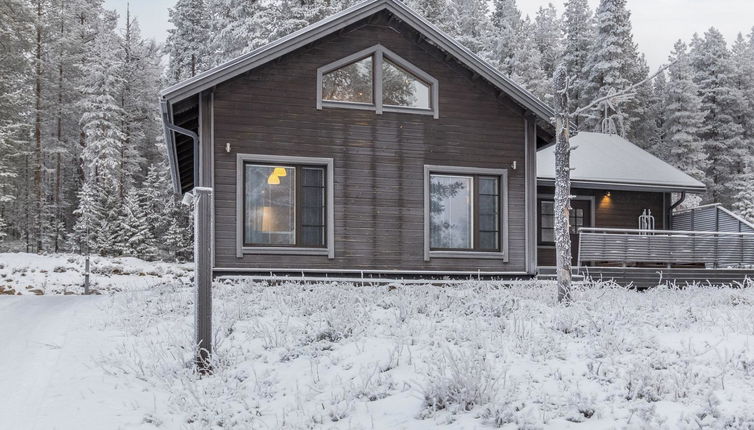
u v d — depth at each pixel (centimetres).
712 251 1862
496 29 5194
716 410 625
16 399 693
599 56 4738
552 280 1686
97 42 4759
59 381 768
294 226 1595
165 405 717
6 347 955
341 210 1620
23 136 4306
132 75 5550
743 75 5809
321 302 1184
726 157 5281
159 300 1299
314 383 779
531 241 1764
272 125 1585
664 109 5406
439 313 1112
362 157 1644
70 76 4934
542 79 4900
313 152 1609
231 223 1544
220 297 1289
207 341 845
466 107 1736
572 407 646
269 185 1587
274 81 1595
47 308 1405
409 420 651
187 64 5147
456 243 1712
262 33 3422
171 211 4478
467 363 707
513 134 1770
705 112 5244
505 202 1747
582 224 2300
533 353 841
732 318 1092
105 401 704
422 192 1683
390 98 1695
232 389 773
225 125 1554
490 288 1475
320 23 1579
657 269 1778
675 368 777
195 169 1627
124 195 4772
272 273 1562
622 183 2241
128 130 5416
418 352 870
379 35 1683
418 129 1692
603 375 758
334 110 1631
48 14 4556
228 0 3656
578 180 2186
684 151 4994
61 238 4566
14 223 4559
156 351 916
